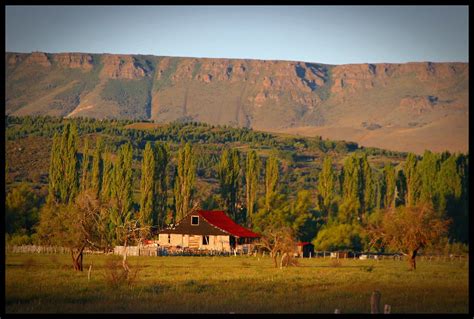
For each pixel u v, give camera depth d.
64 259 145.88
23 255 156.75
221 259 163.12
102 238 121.88
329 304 78.25
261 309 74.00
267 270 126.31
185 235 197.12
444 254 182.38
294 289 93.25
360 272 124.19
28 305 76.00
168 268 126.12
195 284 97.00
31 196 199.62
